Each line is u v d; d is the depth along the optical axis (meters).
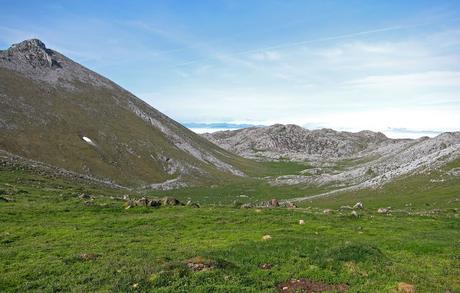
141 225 42.97
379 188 135.00
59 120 188.38
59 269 25.62
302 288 22.58
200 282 22.36
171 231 39.47
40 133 169.62
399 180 137.00
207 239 35.69
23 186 79.69
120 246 32.09
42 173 110.25
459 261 29.09
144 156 197.62
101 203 57.06
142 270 24.00
